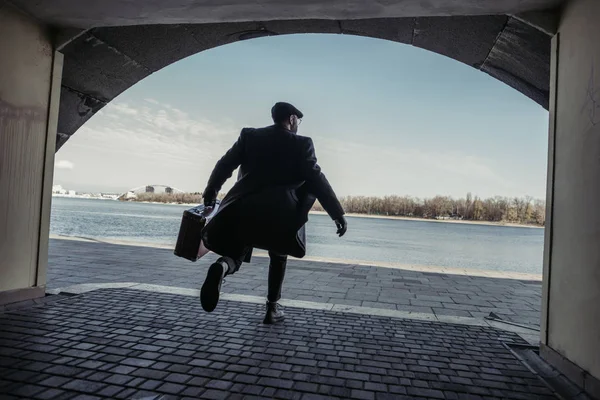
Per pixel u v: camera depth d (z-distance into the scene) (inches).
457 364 128.9
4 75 162.2
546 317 135.5
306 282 272.7
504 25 160.4
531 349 147.3
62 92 227.8
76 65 213.8
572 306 119.2
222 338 142.8
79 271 269.7
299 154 133.8
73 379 105.4
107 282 235.0
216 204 152.8
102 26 185.2
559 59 135.3
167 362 119.4
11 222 168.7
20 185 172.1
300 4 155.3
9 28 163.5
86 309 171.5
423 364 127.6
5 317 154.0
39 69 178.7
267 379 111.3
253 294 223.6
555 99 136.3
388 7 153.1
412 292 255.0
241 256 133.7
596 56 112.2
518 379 118.6
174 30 220.4
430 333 161.8
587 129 115.0
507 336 161.5
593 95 112.7
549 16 139.7
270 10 161.5
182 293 210.4
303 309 191.0
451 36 196.1
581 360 113.0
